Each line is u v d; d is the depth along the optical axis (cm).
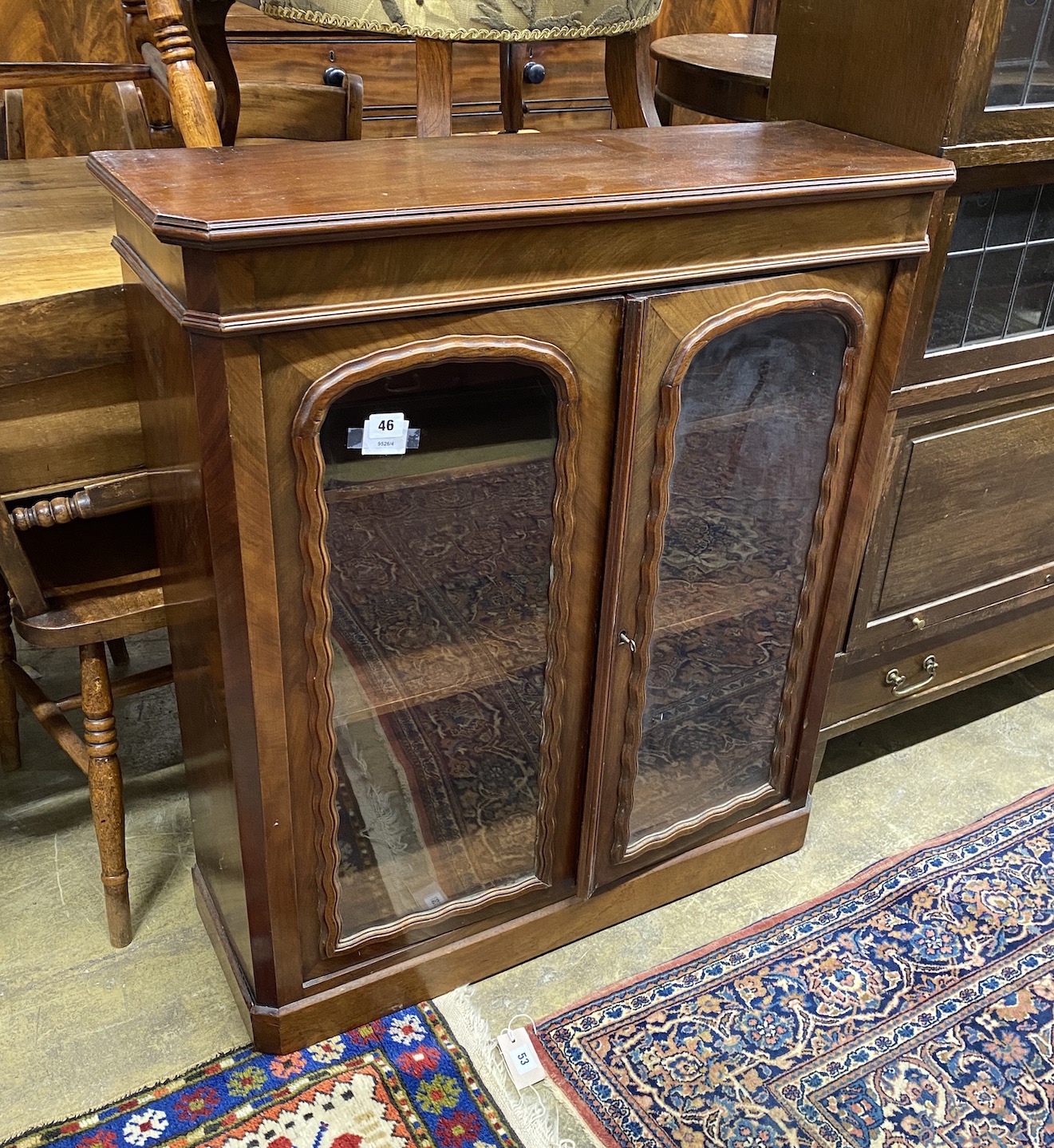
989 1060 129
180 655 124
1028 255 139
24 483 118
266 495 93
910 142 122
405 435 98
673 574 122
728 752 144
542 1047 129
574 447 106
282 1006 124
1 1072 123
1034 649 185
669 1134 120
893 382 128
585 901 140
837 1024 133
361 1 124
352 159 103
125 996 134
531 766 127
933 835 164
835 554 135
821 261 111
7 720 163
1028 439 154
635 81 145
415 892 128
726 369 112
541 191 94
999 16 113
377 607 105
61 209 147
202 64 154
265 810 109
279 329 85
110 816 132
